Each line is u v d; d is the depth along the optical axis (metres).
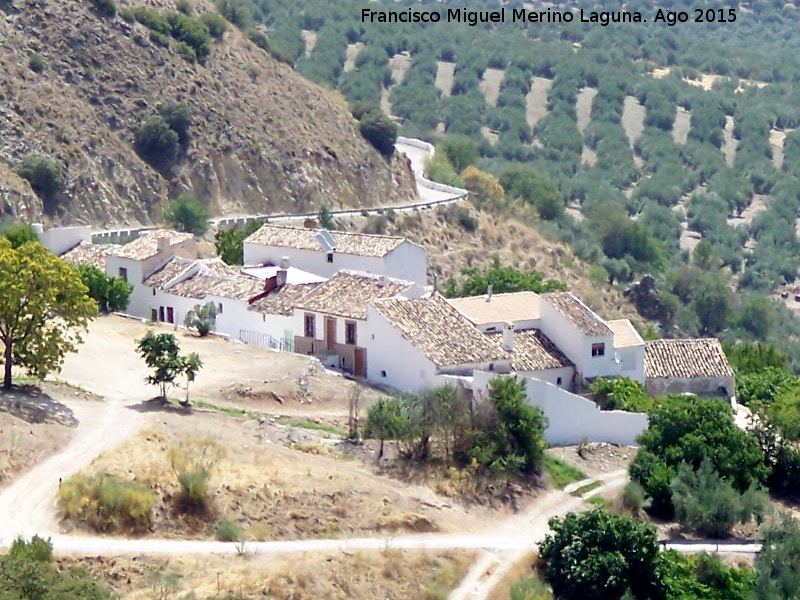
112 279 95.12
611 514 66.75
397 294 88.31
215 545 58.38
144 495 59.25
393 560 58.72
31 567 50.59
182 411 71.25
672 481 70.06
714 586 63.12
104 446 64.75
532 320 88.50
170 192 156.12
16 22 160.75
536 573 61.31
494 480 68.75
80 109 156.12
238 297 92.50
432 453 69.56
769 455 76.12
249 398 76.38
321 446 69.50
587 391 86.00
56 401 69.94
